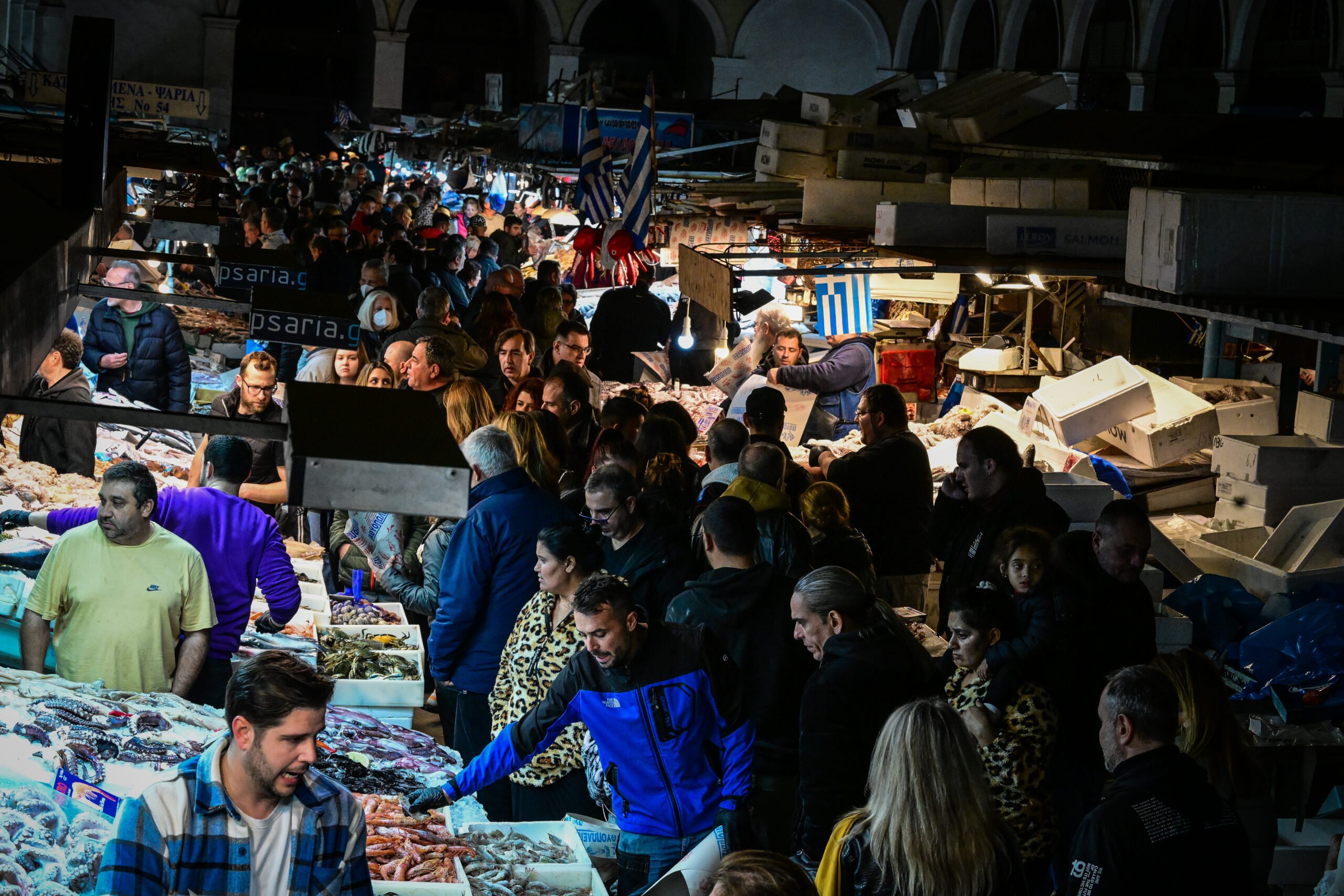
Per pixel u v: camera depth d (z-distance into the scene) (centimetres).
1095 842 335
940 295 1007
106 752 349
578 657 387
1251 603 634
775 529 507
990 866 298
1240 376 991
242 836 257
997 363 1010
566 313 1124
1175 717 343
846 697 382
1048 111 1258
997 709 404
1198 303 632
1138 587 465
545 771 453
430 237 1586
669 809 390
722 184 1298
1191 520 771
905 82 1466
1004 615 418
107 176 525
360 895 270
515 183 2173
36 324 308
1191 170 1042
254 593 538
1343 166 973
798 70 3619
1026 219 808
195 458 609
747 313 1111
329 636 538
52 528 493
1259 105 2688
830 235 1016
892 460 652
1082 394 865
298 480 230
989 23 3341
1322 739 534
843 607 394
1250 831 471
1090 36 3117
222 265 531
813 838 383
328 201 1889
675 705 380
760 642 432
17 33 2245
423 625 616
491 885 376
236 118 3938
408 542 596
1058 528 546
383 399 267
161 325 804
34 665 417
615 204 1388
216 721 384
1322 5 2555
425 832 394
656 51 3959
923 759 300
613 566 489
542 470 563
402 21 3603
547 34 3706
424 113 3844
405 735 478
